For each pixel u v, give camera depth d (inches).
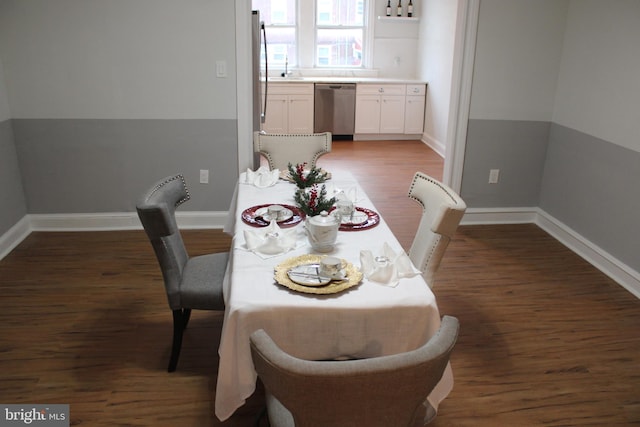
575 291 138.4
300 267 83.6
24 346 110.6
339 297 77.0
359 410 56.6
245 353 75.3
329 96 288.4
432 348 56.7
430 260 94.2
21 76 153.9
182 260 104.7
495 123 173.8
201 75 158.7
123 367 105.1
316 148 148.6
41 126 158.7
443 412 95.2
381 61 309.9
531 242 168.4
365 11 304.2
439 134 274.4
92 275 140.6
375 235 97.0
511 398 99.0
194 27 154.4
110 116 159.9
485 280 143.0
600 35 149.6
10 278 137.9
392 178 229.5
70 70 154.8
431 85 284.8
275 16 301.0
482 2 161.6
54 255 151.3
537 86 171.5
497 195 181.8
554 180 174.4
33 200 165.2
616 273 144.6
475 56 166.4
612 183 145.7
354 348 77.4
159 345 112.3
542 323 123.4
